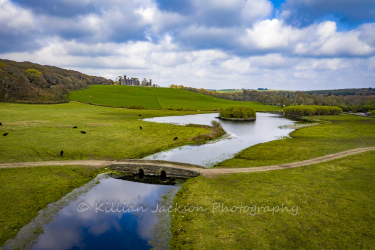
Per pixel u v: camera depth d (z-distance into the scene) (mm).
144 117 82438
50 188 23016
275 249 14070
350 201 19766
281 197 20703
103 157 34250
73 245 14922
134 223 17672
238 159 35000
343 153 35656
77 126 55938
